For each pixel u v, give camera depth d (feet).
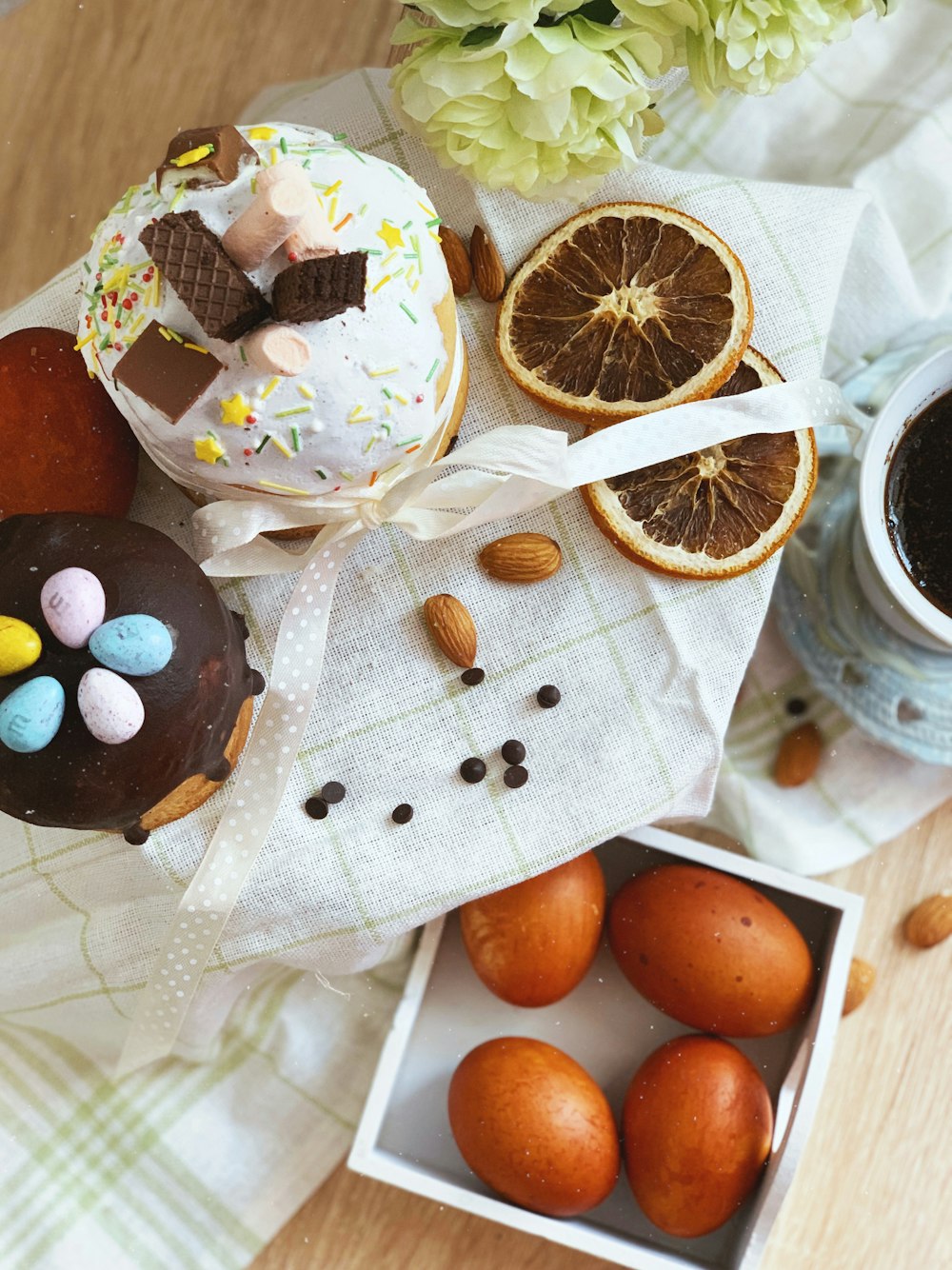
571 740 1.39
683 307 1.33
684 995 1.44
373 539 1.39
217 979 1.44
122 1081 1.61
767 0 1.22
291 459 1.19
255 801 1.33
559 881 1.43
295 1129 1.61
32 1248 1.58
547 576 1.38
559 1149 1.40
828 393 1.35
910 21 1.60
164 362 1.14
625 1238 1.50
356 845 1.37
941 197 1.59
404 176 1.24
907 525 1.48
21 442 1.26
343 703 1.38
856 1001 1.56
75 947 1.45
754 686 1.63
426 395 1.21
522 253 1.38
